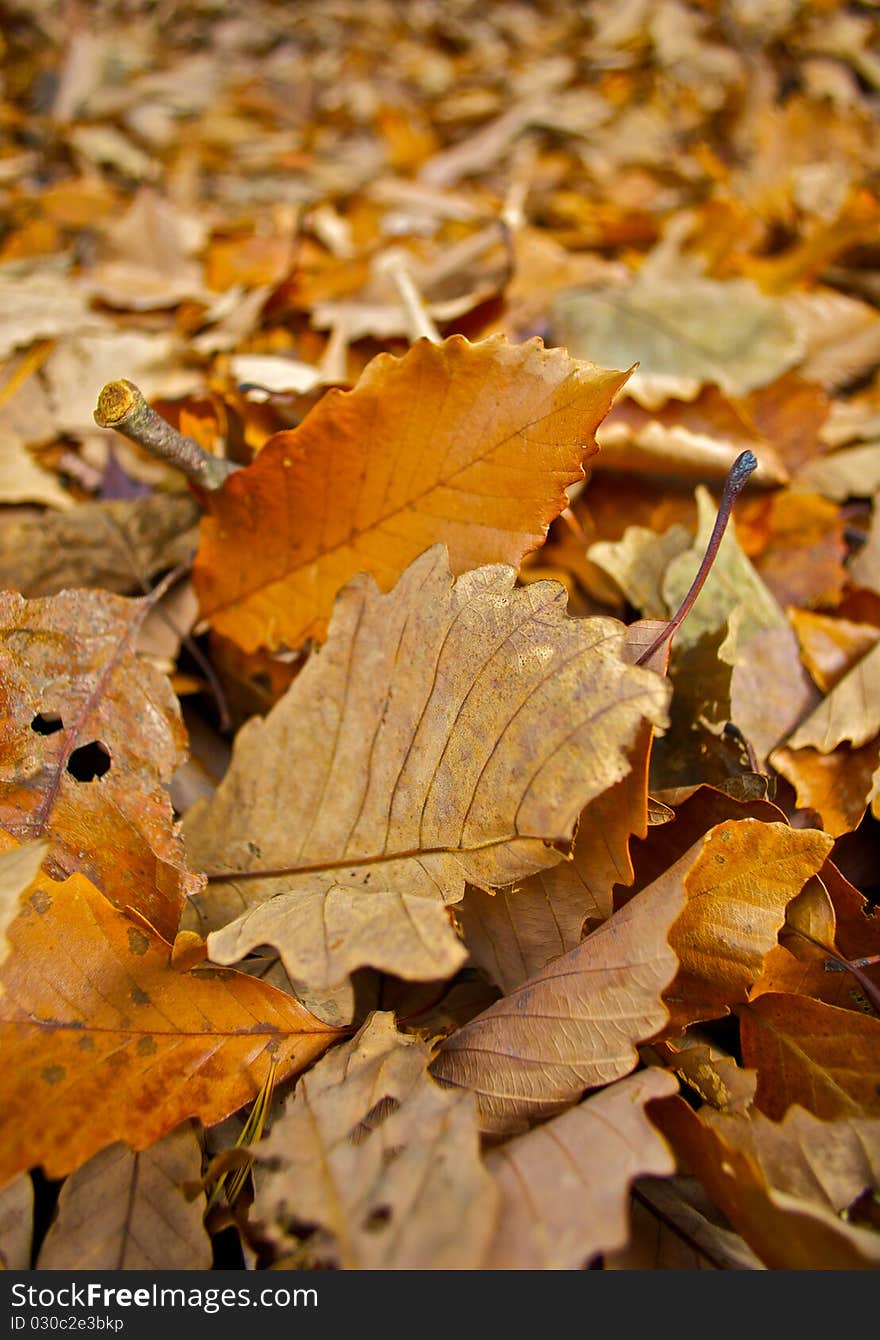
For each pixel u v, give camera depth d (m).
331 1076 0.34
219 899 0.37
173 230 0.74
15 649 0.38
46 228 0.81
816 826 0.39
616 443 0.47
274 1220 0.32
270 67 1.46
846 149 0.94
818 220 0.75
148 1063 0.34
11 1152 0.32
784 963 0.36
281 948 0.33
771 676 0.41
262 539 0.40
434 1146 0.32
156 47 1.43
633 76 1.23
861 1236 0.31
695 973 0.35
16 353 0.56
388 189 0.97
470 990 0.37
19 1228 0.33
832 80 1.12
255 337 0.58
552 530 0.47
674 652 0.41
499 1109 0.34
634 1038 0.33
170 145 1.09
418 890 0.35
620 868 0.35
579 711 0.34
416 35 1.59
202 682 0.44
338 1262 0.31
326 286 0.65
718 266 0.68
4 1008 0.33
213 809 0.39
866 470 0.50
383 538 0.39
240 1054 0.35
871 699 0.40
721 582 0.42
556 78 1.27
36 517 0.48
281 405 0.45
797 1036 0.36
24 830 0.37
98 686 0.38
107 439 0.51
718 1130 0.34
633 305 0.57
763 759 0.40
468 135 1.18
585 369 0.36
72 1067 0.33
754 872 0.36
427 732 0.36
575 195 0.95
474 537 0.38
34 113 1.15
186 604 0.43
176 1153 0.34
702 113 1.12
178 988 0.35
